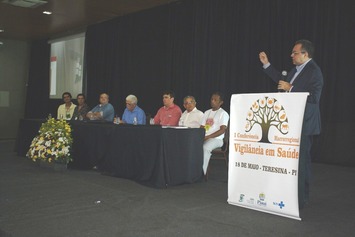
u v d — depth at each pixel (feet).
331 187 12.17
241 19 20.43
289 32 18.40
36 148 15.07
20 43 36.52
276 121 8.64
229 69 21.01
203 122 14.48
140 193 11.14
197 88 22.53
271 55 18.99
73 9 25.43
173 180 12.10
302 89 9.37
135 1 23.49
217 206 9.64
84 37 31.73
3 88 35.60
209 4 21.90
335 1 16.58
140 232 7.64
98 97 29.66
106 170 14.26
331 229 7.97
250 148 9.16
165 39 24.56
